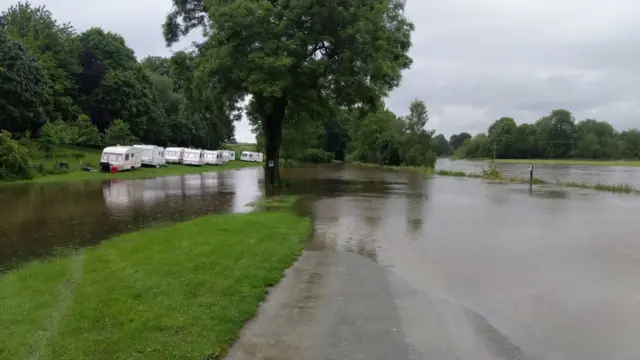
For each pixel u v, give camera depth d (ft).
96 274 25.14
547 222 48.01
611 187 89.35
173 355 15.89
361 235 40.52
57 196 74.84
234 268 26.81
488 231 42.60
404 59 93.35
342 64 80.69
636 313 21.25
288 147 190.19
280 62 72.59
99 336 17.01
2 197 73.00
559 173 173.27
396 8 91.45
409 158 208.13
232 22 74.08
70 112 202.18
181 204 64.49
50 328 17.60
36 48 206.18
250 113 106.83
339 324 19.93
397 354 17.11
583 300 23.02
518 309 21.81
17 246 36.83
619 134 410.72
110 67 225.15
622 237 39.52
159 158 164.14
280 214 51.19
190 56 94.12
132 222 48.88
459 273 28.07
